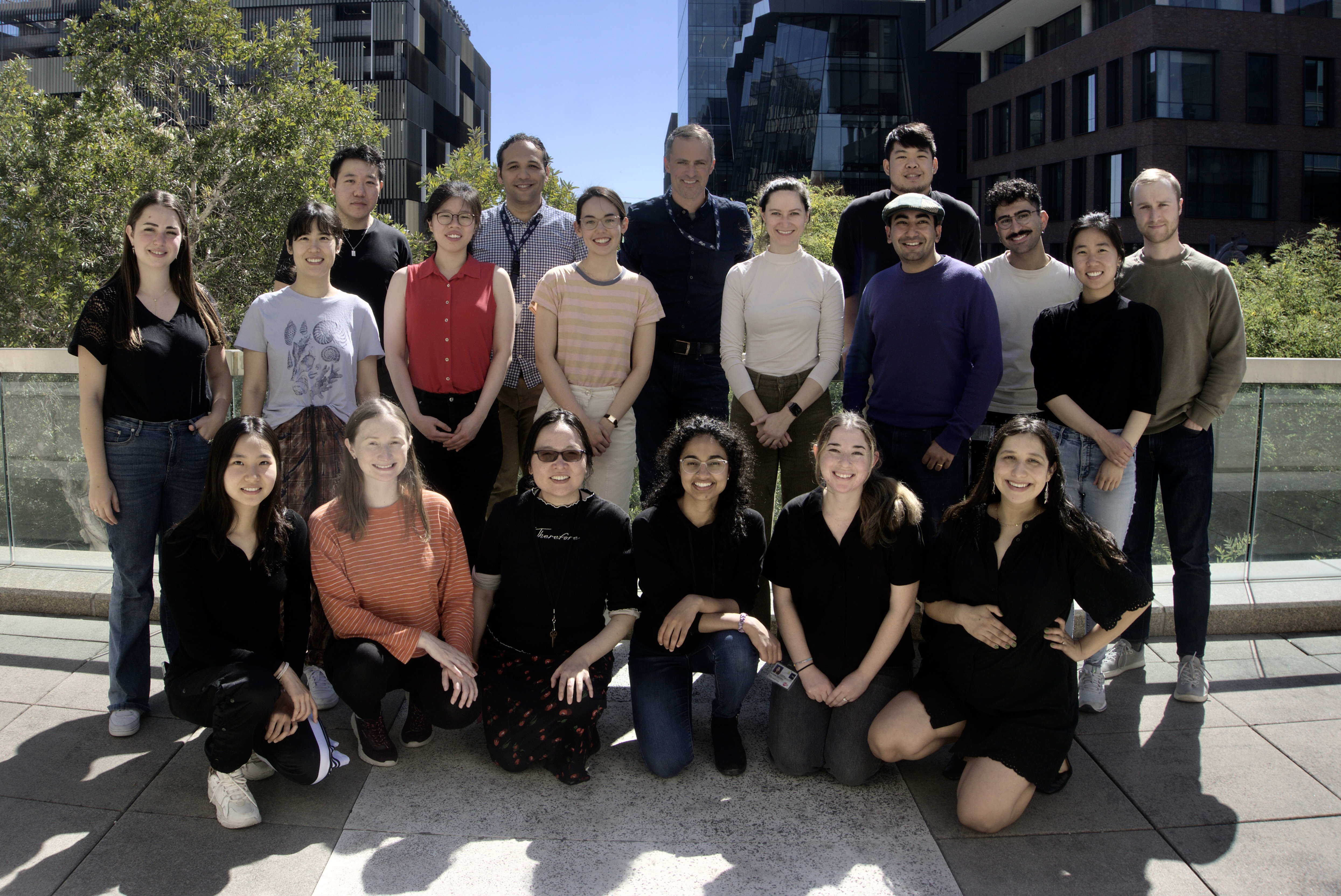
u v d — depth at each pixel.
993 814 2.54
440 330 3.52
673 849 2.48
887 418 3.58
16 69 23.44
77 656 3.61
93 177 19.94
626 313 3.64
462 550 3.03
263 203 20.70
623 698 3.46
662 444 3.95
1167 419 3.39
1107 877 2.37
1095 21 36.56
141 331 2.98
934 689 2.79
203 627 2.64
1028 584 2.66
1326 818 2.62
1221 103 32.88
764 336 3.76
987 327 3.39
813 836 2.55
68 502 4.21
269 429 2.68
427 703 2.82
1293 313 18.12
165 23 21.88
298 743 2.62
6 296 20.02
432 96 53.00
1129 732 3.12
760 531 3.12
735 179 53.62
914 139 4.04
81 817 2.56
